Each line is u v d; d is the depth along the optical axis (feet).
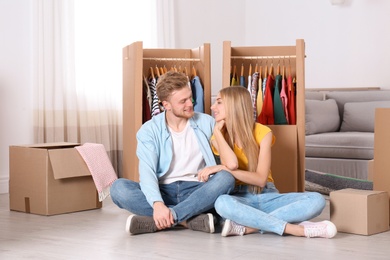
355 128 18.70
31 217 12.16
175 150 10.86
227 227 9.95
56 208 12.42
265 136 10.71
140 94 13.34
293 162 13.39
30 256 8.91
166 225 10.07
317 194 10.29
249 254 8.88
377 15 21.74
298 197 10.33
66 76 17.16
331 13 22.62
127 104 14.11
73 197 12.68
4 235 10.43
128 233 10.41
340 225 10.43
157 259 8.65
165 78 10.77
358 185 14.67
